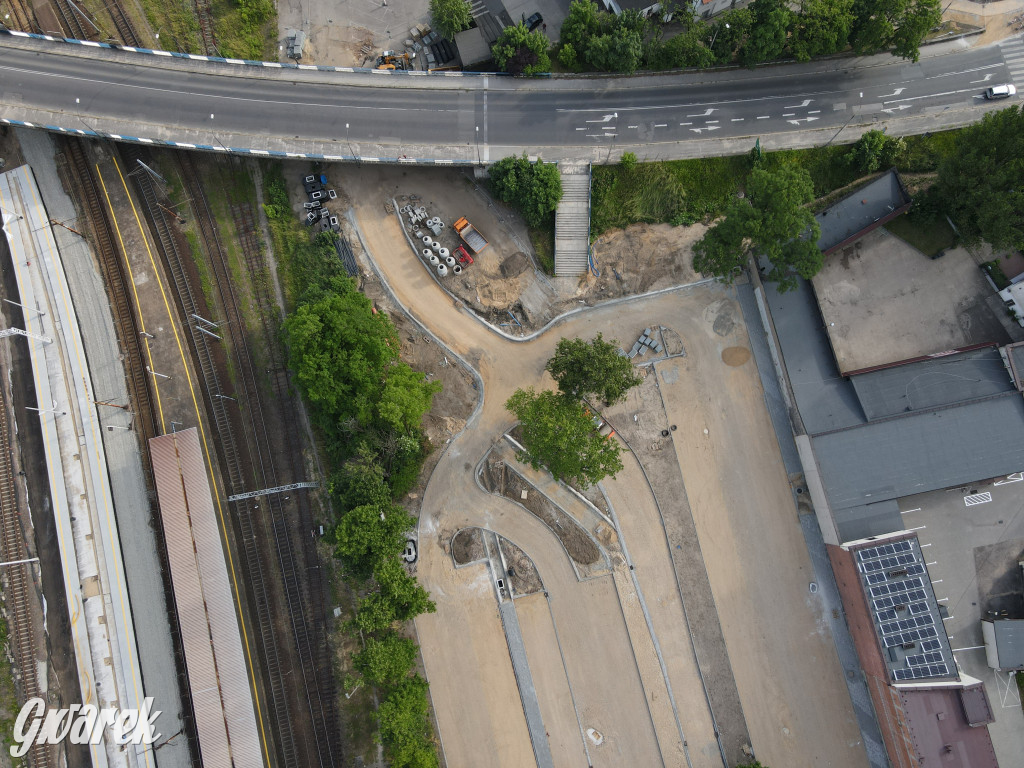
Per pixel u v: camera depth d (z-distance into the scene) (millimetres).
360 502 64312
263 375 74312
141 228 76812
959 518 67875
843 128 71812
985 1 72000
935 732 59188
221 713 66938
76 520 72625
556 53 74812
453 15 72375
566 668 70312
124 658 70500
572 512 71375
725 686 69125
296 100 74938
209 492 70250
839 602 68812
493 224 75875
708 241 65750
